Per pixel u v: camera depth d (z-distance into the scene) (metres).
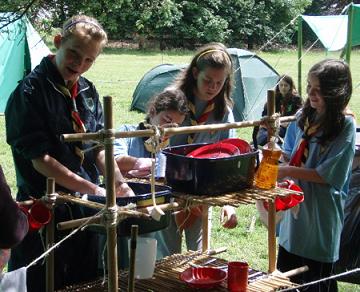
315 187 2.76
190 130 2.06
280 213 2.72
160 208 1.94
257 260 4.25
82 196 2.08
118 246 2.50
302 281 2.87
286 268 2.95
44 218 2.02
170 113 2.48
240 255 4.34
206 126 2.12
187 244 2.92
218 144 2.22
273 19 27.56
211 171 2.04
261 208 2.56
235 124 2.21
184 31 25.39
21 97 2.20
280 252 2.98
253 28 27.06
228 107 2.83
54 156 2.26
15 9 2.99
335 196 2.78
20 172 2.32
